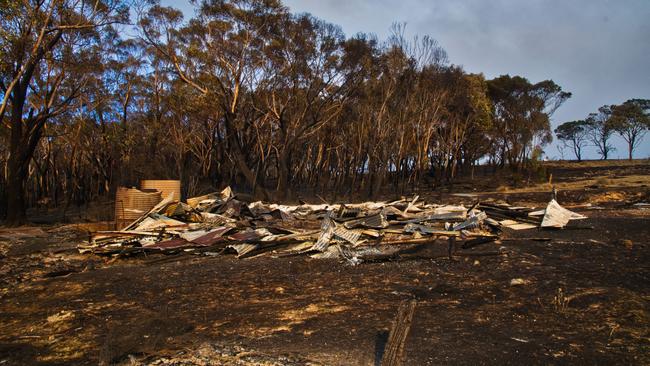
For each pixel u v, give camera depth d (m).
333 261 11.82
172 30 33.75
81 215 30.52
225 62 33.34
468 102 48.28
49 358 5.55
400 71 37.41
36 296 9.04
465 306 7.38
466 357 5.16
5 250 15.25
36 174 48.62
